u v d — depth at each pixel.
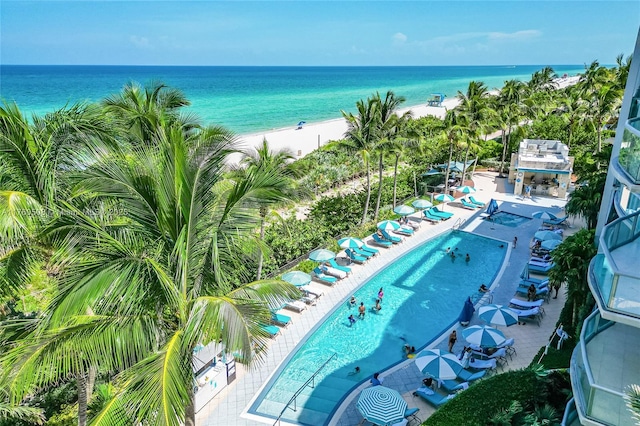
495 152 54.88
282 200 11.63
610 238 13.16
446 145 50.66
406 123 36.25
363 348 21.83
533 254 31.45
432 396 17.69
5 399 11.84
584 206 28.02
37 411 13.10
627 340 13.74
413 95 175.75
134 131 18.73
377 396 16.11
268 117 108.31
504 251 33.16
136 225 10.40
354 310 25.11
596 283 12.63
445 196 40.06
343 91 183.50
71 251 9.75
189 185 9.88
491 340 19.44
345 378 19.53
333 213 35.28
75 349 8.70
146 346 9.47
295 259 29.16
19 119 12.41
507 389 15.31
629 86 16.80
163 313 10.63
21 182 12.12
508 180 48.22
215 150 10.52
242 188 10.99
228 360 18.47
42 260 12.36
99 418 8.16
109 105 20.48
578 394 12.02
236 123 97.94
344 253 31.70
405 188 43.59
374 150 34.41
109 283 8.87
